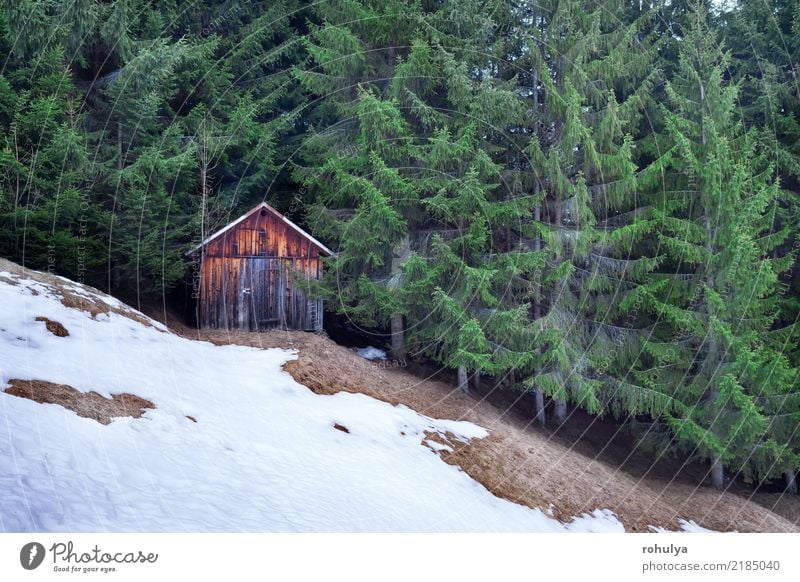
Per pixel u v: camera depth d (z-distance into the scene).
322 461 8.11
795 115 17.27
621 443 17.00
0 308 8.93
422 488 8.56
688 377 15.01
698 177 15.04
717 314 14.04
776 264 14.15
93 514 4.64
